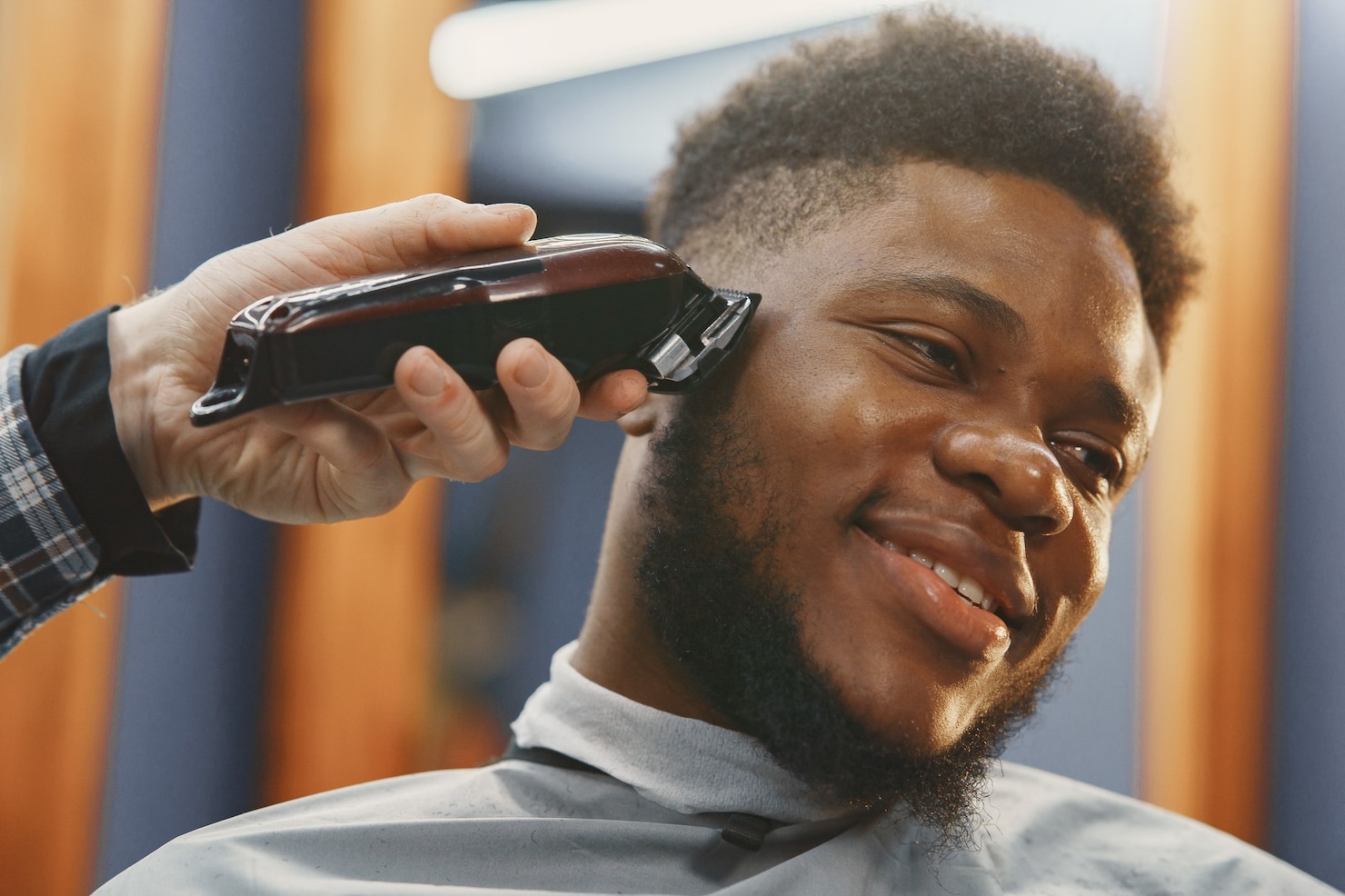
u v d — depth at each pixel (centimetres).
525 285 70
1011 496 81
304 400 66
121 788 189
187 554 102
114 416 93
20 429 92
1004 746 98
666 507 92
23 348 97
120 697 190
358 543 209
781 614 85
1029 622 89
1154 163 107
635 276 74
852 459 84
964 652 82
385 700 210
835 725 82
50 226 185
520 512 248
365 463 83
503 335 70
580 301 72
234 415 65
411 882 85
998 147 93
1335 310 216
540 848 87
